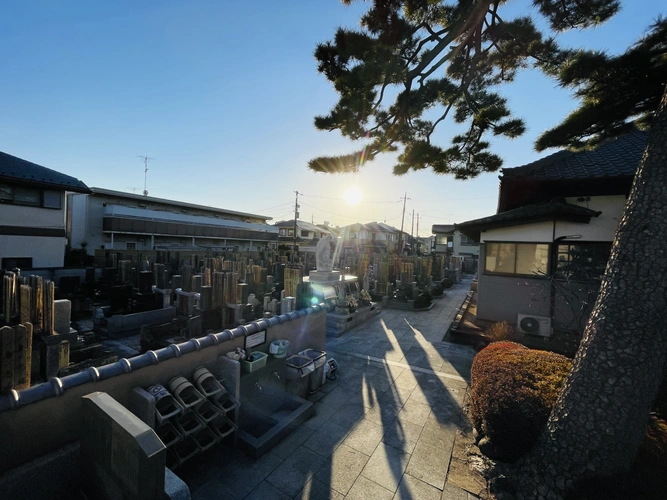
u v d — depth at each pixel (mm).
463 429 4270
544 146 5453
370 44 4266
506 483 3129
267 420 4191
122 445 2029
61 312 5562
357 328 9438
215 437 3326
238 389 3674
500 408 3434
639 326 2631
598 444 2676
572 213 7141
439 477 3371
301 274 9820
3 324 5828
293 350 5242
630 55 3959
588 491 2590
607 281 2916
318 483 3227
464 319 9289
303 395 5012
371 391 5348
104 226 23297
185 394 3209
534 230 7918
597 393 2725
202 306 7625
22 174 12695
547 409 3297
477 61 5176
